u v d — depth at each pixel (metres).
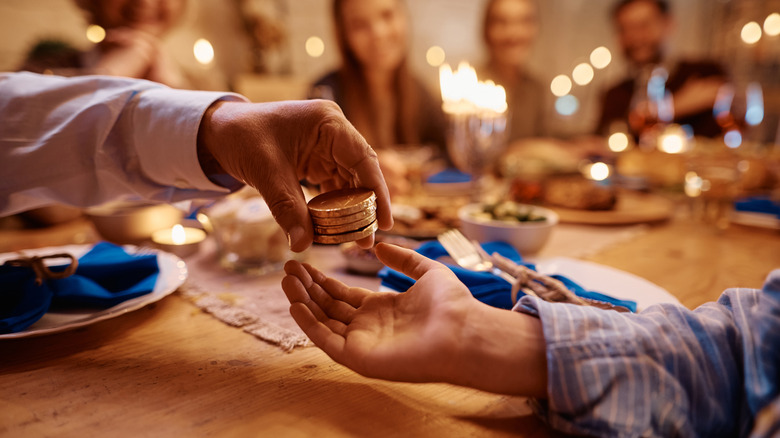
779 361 0.22
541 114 2.21
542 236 0.49
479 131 0.73
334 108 0.32
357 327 0.28
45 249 0.46
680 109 1.55
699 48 2.61
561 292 0.33
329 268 0.48
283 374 0.30
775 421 0.20
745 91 0.87
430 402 0.27
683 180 0.92
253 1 1.68
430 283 0.28
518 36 2.07
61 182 0.37
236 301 0.40
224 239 0.47
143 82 0.39
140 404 0.27
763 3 2.27
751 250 0.54
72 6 1.34
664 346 0.24
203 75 1.63
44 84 0.37
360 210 0.30
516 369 0.25
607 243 0.57
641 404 0.23
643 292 0.38
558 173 0.95
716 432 0.24
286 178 0.31
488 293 0.35
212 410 0.26
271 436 0.25
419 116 1.76
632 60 2.03
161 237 0.53
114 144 0.37
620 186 0.92
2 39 1.27
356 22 1.53
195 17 1.58
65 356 0.32
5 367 0.30
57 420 0.26
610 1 2.60
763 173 0.81
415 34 2.10
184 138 0.34
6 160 0.36
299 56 1.83
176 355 0.32
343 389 0.28
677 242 0.58
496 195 0.83
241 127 0.32
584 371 0.24
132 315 0.38
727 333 0.25
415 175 0.88
